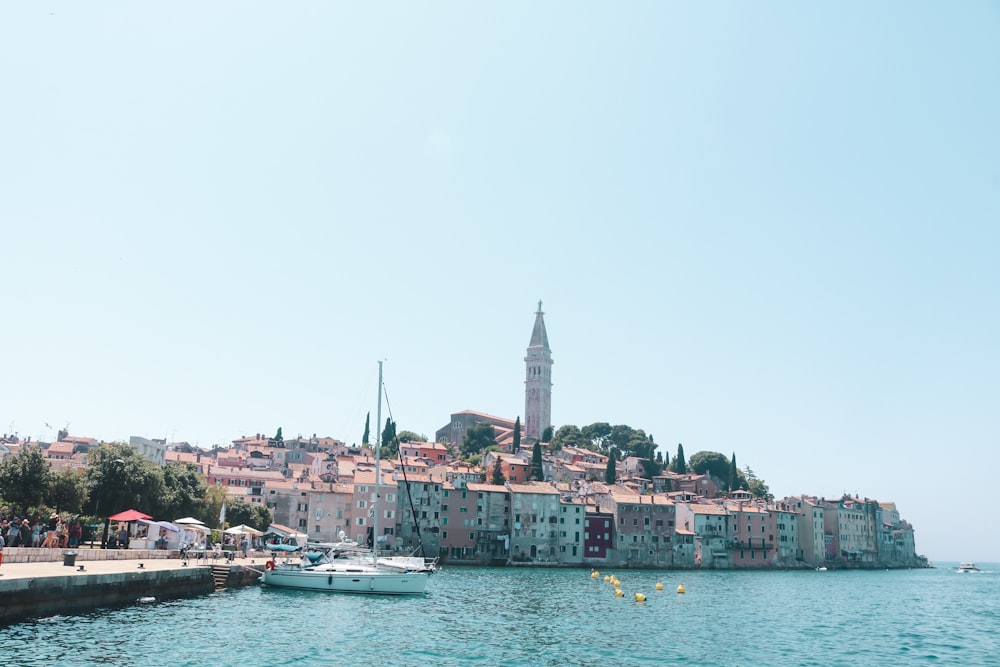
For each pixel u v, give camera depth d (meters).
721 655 53.19
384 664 44.59
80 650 39.31
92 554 60.12
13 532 54.72
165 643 43.75
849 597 116.25
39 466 83.62
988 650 61.03
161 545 80.62
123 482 92.81
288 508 164.12
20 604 42.00
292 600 70.31
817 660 53.47
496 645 52.81
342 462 196.88
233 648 44.88
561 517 184.62
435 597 83.56
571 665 47.09
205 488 123.25
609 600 90.62
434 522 173.50
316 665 42.88
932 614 91.94
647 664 48.66
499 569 160.62
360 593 79.44
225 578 73.19
